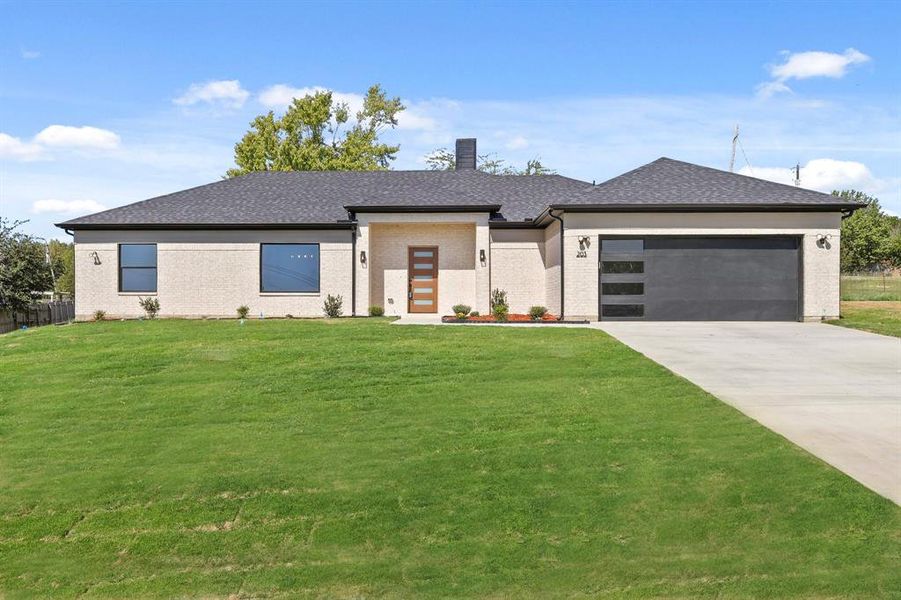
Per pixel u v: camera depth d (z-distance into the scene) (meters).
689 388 10.55
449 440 8.59
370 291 24.05
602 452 7.92
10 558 6.34
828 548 5.79
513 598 5.48
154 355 13.92
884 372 11.99
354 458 8.14
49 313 33.84
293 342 15.11
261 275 24.12
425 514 6.71
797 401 9.88
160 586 5.82
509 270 24.34
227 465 8.09
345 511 6.85
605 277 20.62
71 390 11.57
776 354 13.84
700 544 6.00
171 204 25.70
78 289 24.27
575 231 20.61
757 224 20.50
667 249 20.62
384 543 6.28
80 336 16.55
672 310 20.61
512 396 10.47
